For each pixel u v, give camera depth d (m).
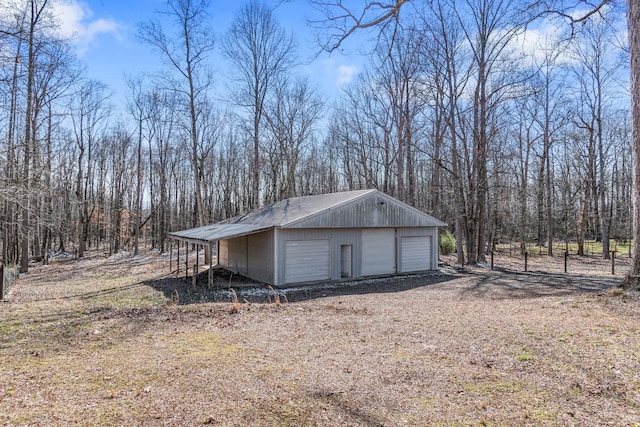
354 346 5.39
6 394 3.82
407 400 3.61
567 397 3.56
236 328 6.65
